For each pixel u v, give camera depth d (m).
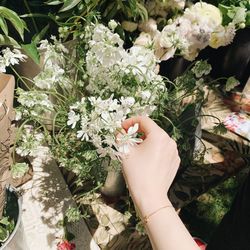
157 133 0.50
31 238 0.80
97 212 0.89
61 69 0.68
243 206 0.61
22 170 0.65
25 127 0.74
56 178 0.91
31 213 0.84
